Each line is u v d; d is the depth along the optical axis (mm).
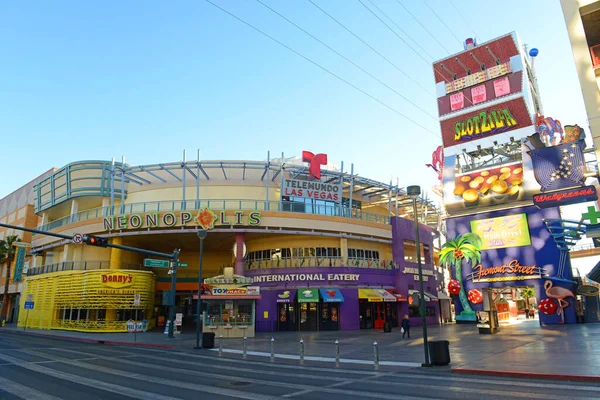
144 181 43812
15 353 21422
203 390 11586
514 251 39344
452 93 45156
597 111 21219
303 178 45031
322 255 41062
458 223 42906
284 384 12445
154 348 25312
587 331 27000
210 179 43344
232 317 31469
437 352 15305
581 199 28500
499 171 41188
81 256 43875
